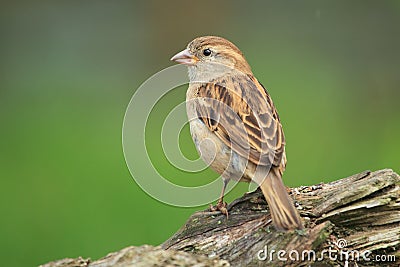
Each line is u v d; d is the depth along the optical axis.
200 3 21.44
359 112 17.17
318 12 21.39
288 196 6.87
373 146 15.55
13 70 19.70
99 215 12.41
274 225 6.69
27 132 15.80
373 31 20.61
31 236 12.02
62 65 20.11
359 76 19.12
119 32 21.14
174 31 21.31
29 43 20.61
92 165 14.19
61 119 16.55
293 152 15.15
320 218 6.97
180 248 6.97
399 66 19.64
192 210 12.26
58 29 20.92
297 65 19.64
